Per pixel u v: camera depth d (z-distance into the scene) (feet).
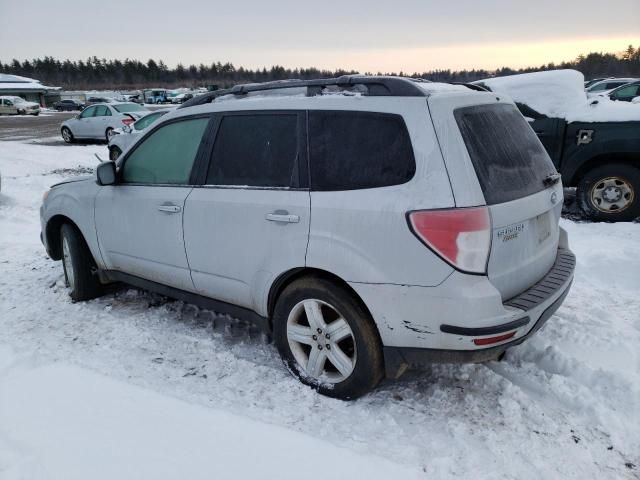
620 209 21.88
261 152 10.75
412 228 8.57
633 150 21.21
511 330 8.75
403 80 9.52
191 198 11.73
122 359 11.77
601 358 11.50
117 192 13.60
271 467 8.19
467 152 8.66
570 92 23.00
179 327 13.58
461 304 8.44
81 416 9.41
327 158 9.77
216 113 11.61
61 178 39.14
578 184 23.00
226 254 11.23
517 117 10.73
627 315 13.70
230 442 8.74
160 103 209.56
